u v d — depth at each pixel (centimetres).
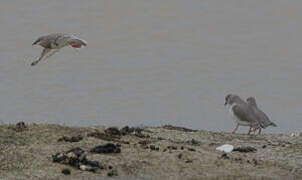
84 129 2045
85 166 1716
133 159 1795
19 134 1911
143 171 1738
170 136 2091
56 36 1753
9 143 1834
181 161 1819
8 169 1670
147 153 1848
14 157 1739
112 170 1723
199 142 2048
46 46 1764
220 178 1728
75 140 1895
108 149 1817
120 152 1836
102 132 2022
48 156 1767
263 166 1847
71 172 1692
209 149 1970
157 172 1738
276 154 1961
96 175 1692
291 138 2167
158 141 1983
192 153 1888
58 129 2005
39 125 2028
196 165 1802
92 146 1864
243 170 1798
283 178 1769
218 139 2109
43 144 1853
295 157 1939
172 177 1717
